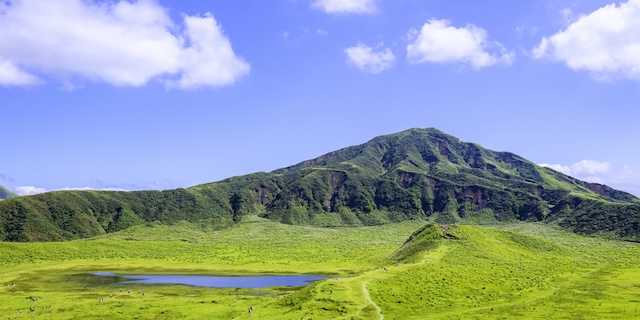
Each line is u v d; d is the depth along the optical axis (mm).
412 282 100500
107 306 100938
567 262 146000
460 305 85375
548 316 76062
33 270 165375
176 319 87688
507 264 130000
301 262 188250
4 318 91438
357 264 174625
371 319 75938
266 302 101250
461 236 157500
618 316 74812
